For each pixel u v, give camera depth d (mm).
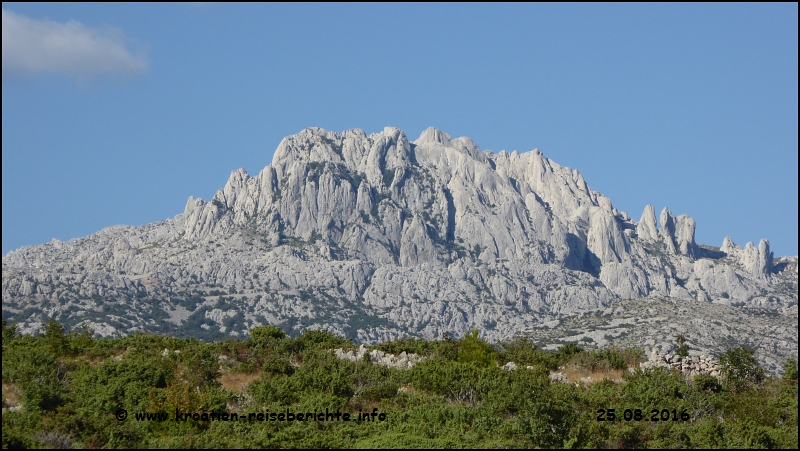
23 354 85000
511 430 75688
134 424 73625
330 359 93438
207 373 87000
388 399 84875
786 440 76188
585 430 75125
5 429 68375
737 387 93438
